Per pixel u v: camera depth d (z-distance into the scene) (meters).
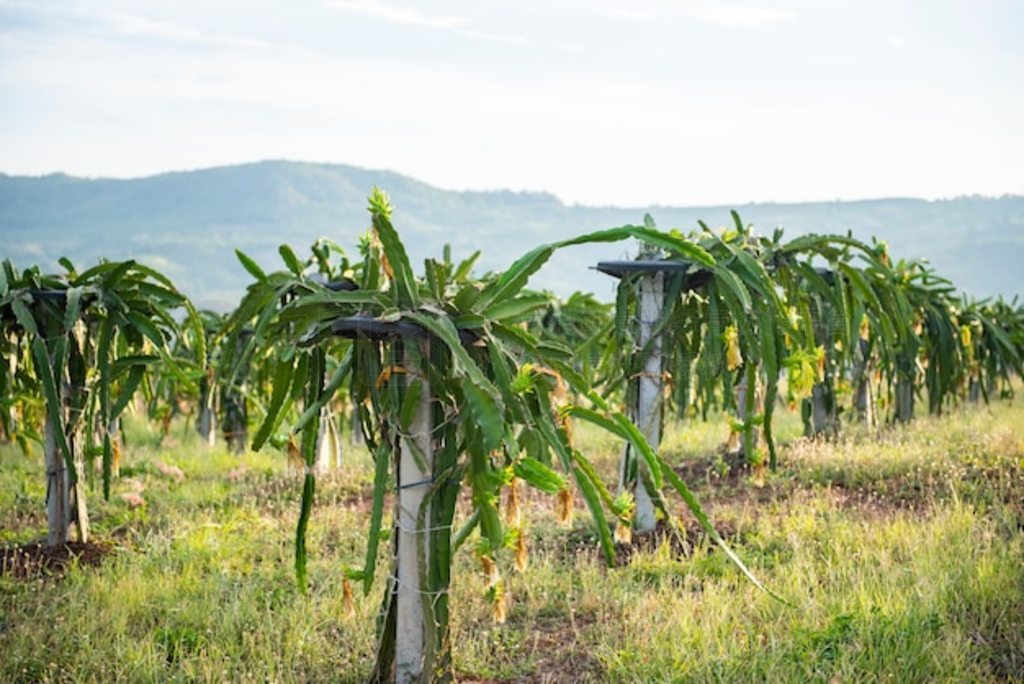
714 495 9.34
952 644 5.25
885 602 5.83
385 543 8.13
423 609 4.87
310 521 8.96
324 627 6.27
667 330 7.82
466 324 4.89
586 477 5.23
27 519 9.27
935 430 11.66
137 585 6.94
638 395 7.93
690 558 7.32
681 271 7.62
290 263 5.72
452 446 4.93
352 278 8.92
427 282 5.09
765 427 7.57
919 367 12.84
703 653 5.40
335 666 5.70
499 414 4.51
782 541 7.57
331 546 8.32
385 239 4.85
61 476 8.01
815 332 9.59
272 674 5.52
